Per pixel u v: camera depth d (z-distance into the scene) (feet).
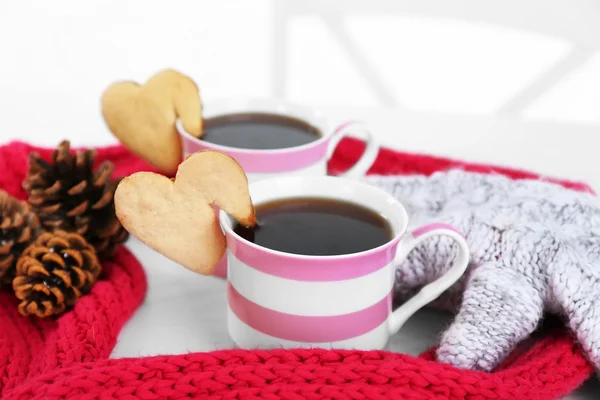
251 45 6.49
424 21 6.41
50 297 2.16
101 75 5.88
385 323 2.06
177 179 2.02
